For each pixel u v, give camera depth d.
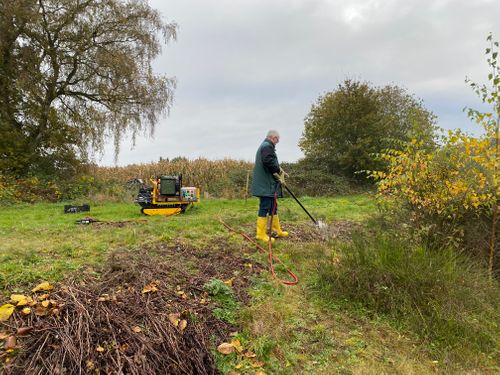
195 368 2.96
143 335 3.05
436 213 5.38
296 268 5.02
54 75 16.16
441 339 3.61
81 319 3.05
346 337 3.60
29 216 8.81
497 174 4.68
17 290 3.44
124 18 16.84
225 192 15.18
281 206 11.00
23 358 2.66
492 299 4.29
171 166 19.22
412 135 5.52
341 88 18.27
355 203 11.95
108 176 18.33
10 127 15.23
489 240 5.15
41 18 15.05
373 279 4.27
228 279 4.41
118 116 17.30
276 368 3.08
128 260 4.37
